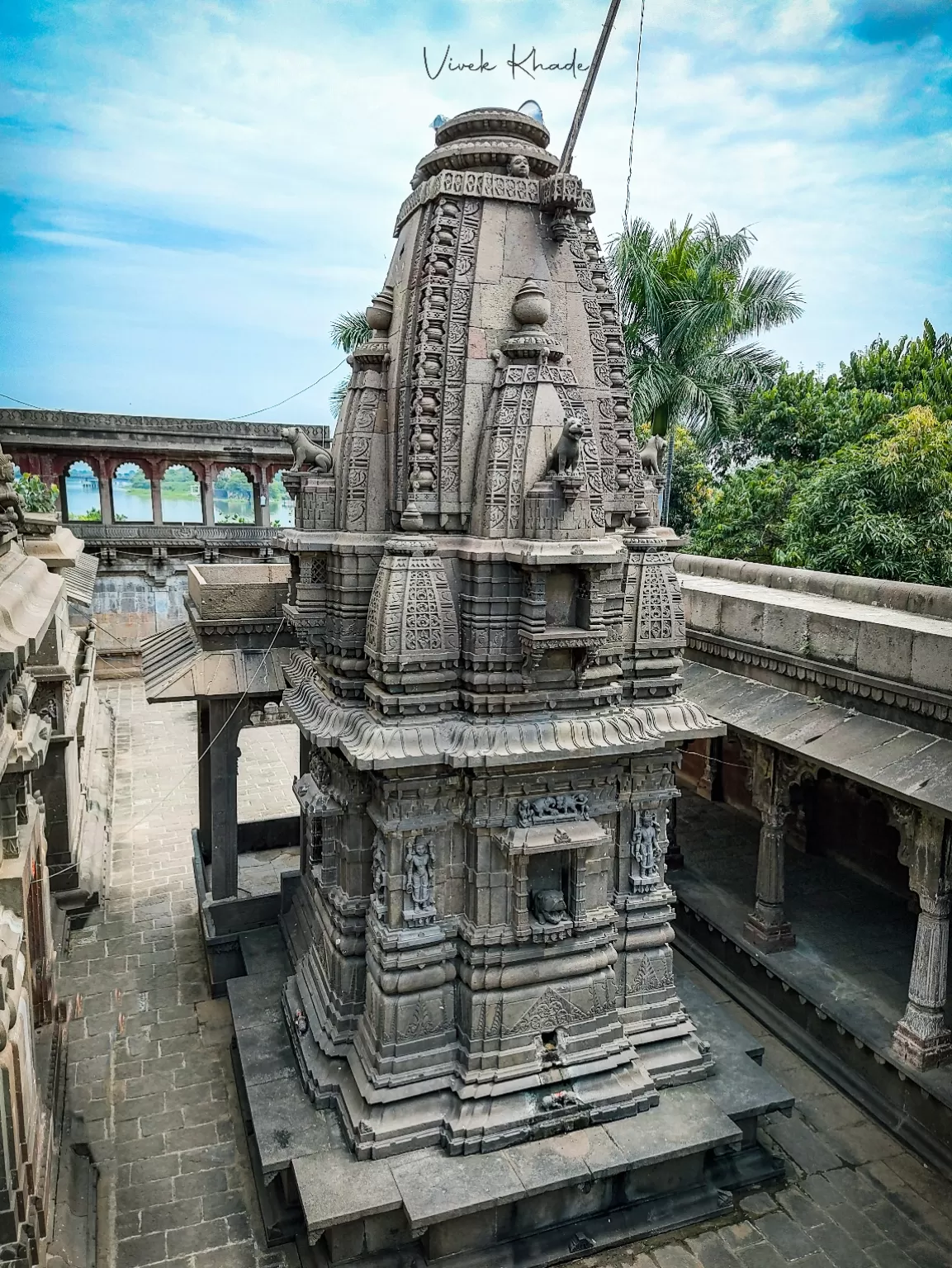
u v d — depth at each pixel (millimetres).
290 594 13539
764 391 31672
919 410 23938
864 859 18672
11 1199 8438
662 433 27312
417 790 10180
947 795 11086
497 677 10242
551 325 11031
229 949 15297
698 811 22375
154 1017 14875
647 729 11039
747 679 16516
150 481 41281
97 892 18672
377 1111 10141
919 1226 10797
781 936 15547
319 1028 11398
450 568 10523
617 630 11312
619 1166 9992
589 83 10578
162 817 24141
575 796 10703
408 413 10672
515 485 10141
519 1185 9625
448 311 10477
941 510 22734
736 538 29797
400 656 9961
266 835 18266
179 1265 10117
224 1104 12852
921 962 12367
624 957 11625
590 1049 11039
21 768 10758
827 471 24453
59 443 39000
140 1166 11609
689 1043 11875
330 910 11844
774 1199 11172
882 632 13289
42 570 12930
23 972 9594
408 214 11547
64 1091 12141
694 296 25609
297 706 12219
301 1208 10594
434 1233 9672
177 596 41969
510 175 10773
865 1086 13070
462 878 10734
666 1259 10203
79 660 23859
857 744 13008
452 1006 10648
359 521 11078
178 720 34375
